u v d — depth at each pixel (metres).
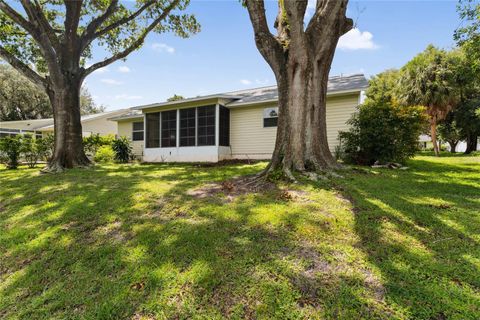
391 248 2.18
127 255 2.33
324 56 5.29
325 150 5.66
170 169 7.85
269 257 2.13
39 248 2.59
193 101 10.87
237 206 3.35
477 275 1.79
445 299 1.58
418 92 12.38
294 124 5.04
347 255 2.10
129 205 3.68
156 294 1.82
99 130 17.91
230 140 11.48
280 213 3.01
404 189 4.05
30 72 8.35
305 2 4.62
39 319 1.70
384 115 7.32
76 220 3.23
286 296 1.69
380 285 1.74
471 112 14.65
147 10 10.93
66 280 2.08
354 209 3.11
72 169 8.09
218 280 1.89
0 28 9.37
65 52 8.71
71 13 8.70
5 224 3.27
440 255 2.06
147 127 12.45
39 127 18.81
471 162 8.47
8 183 5.85
